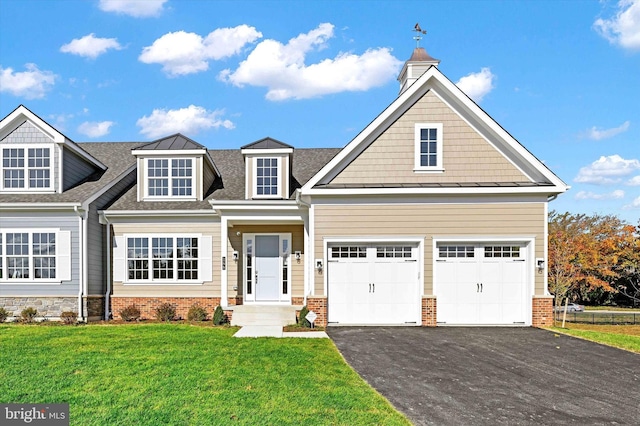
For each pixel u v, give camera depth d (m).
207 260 18.25
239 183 20.19
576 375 9.70
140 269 18.28
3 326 14.65
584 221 28.38
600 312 28.92
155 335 12.66
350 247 15.80
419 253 15.59
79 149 18.97
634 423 7.17
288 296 18.28
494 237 15.43
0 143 17.94
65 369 9.01
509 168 15.96
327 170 15.77
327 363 9.89
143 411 6.95
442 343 12.46
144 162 19.00
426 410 7.49
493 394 8.38
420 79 15.93
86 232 17.06
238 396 7.55
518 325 15.37
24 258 16.95
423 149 16.12
